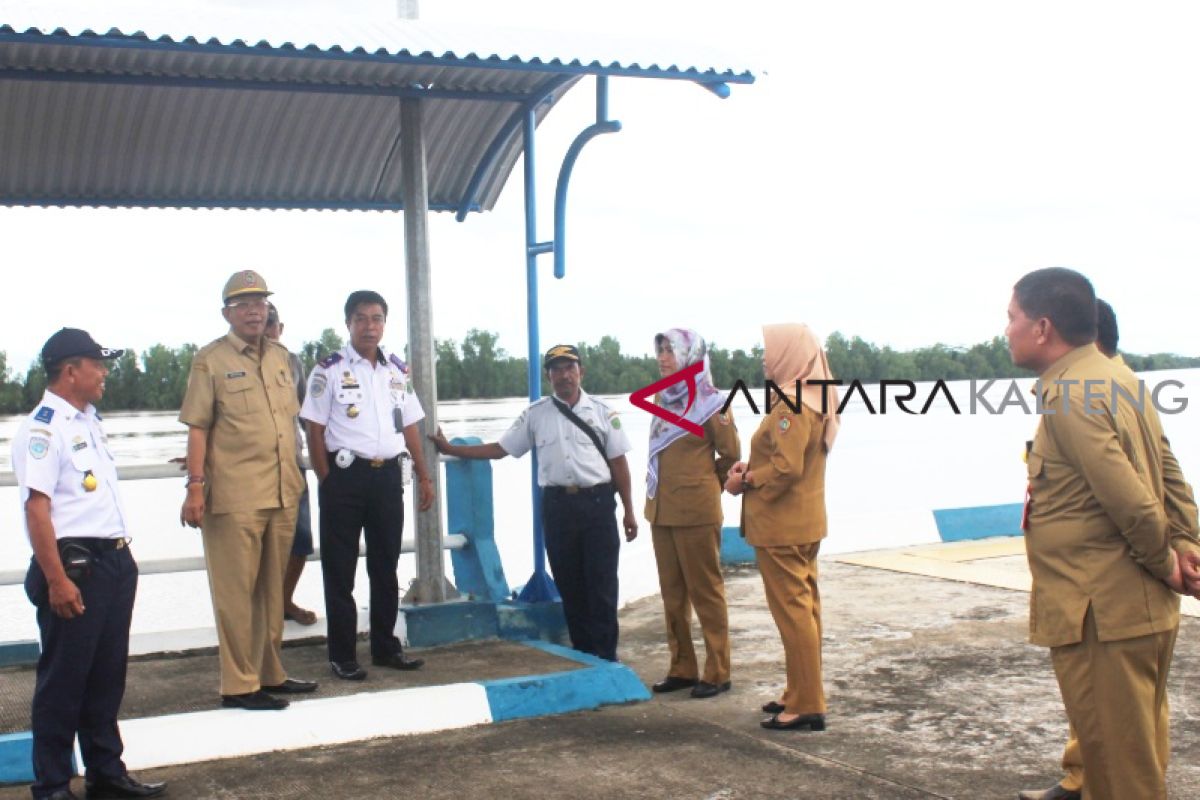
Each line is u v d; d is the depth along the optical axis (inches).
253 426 203.5
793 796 169.6
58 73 227.3
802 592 203.5
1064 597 136.6
